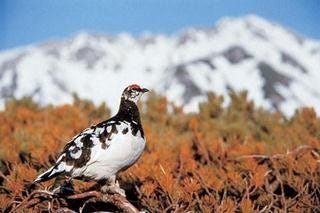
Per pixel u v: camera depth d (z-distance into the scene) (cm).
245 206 718
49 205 718
